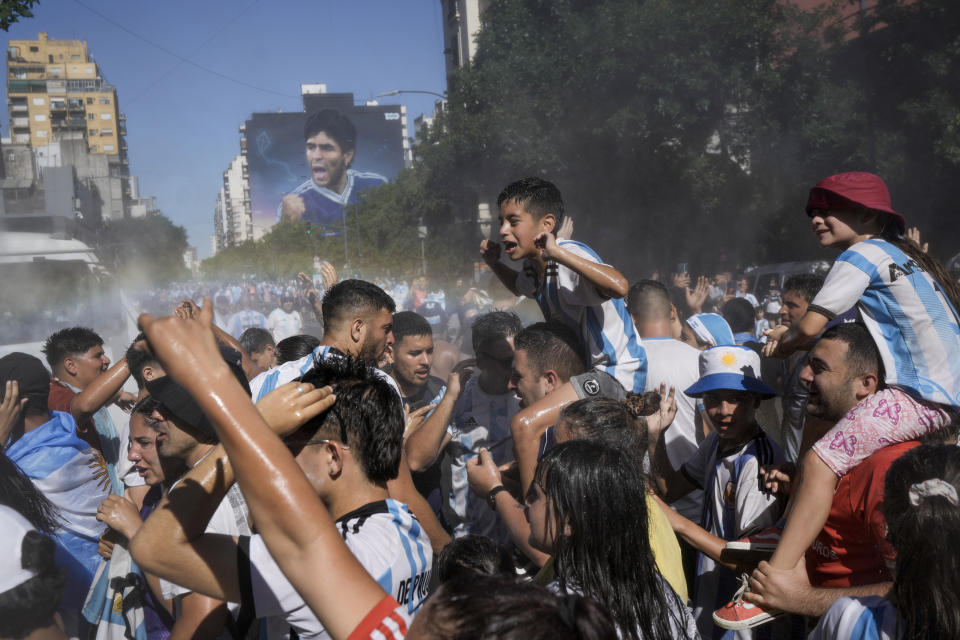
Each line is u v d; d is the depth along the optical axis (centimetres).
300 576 145
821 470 248
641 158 2366
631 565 201
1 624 229
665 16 2133
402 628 144
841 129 2148
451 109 2917
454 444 402
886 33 2156
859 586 232
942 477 175
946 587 170
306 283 523
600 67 2220
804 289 479
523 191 335
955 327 271
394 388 221
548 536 214
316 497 147
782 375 463
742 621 243
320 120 11831
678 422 416
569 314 348
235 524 228
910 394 258
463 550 242
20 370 369
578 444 210
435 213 4078
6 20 1128
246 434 143
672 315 527
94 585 312
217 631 226
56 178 3203
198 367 143
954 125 1900
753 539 274
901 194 2156
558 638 110
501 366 402
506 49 2569
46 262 830
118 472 459
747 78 2188
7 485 296
